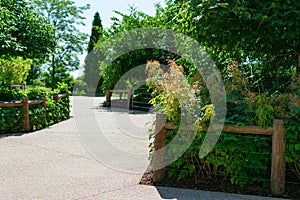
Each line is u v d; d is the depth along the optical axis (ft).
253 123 9.52
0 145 15.39
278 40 12.45
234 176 9.57
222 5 10.04
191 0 11.48
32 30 24.35
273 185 8.96
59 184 9.80
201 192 9.21
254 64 14.40
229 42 13.14
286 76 13.60
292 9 10.00
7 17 21.70
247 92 10.41
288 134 9.12
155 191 9.30
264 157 9.46
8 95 21.66
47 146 15.25
